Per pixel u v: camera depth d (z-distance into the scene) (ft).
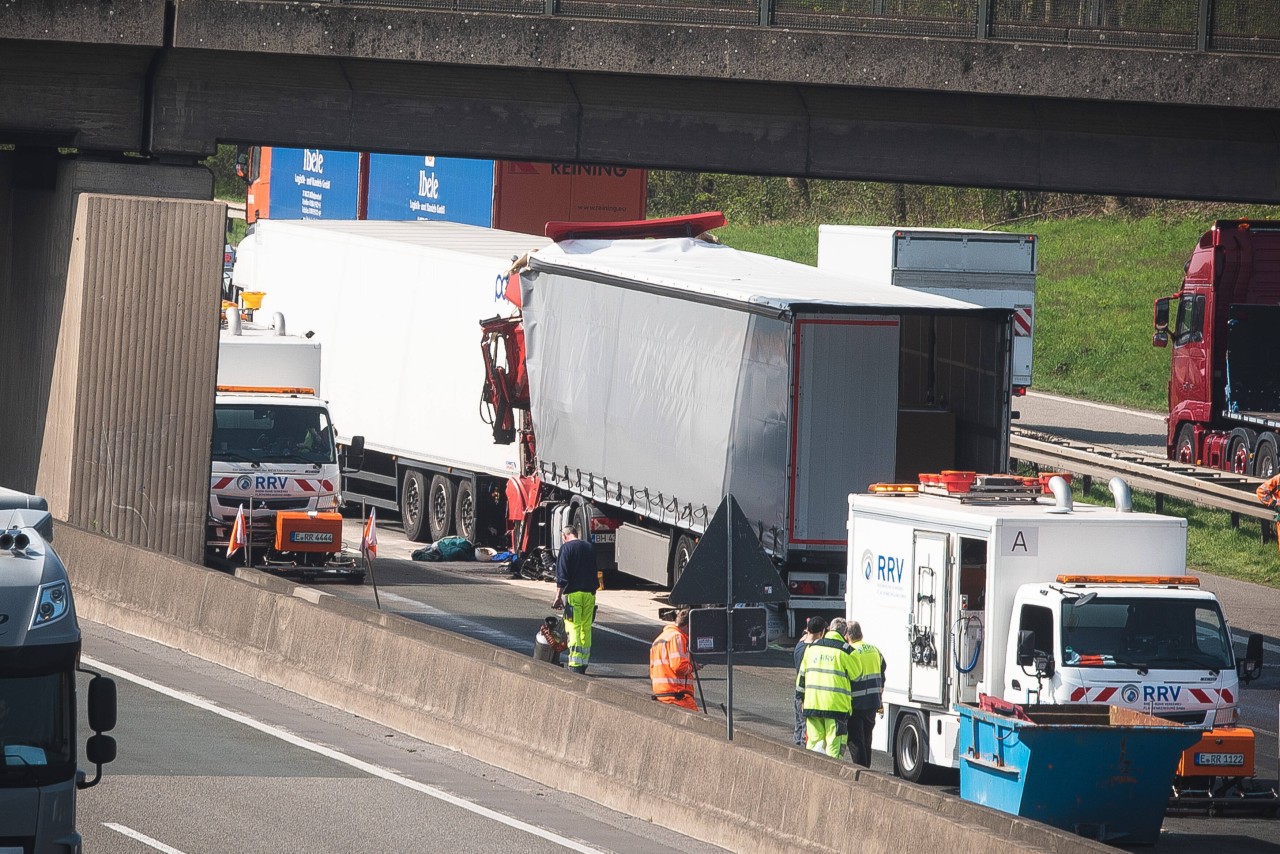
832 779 150.71
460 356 357.41
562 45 255.09
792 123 263.08
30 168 298.15
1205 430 426.92
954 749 190.19
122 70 263.90
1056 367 592.60
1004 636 188.65
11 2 253.44
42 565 115.65
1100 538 190.80
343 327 393.50
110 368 272.72
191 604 242.58
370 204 513.04
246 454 316.19
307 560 309.22
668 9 257.75
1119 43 252.21
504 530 357.82
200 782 170.50
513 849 152.46
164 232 272.10
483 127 265.75
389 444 376.89
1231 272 417.28
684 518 280.51
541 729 185.47
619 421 299.79
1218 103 250.78
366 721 206.49
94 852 144.46
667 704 187.62
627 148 265.54
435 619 276.82
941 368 277.03
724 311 271.69
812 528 257.14
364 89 265.13
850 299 266.16
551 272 322.34
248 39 256.93
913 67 252.21
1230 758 183.73
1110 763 167.32
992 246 414.41
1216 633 187.42
